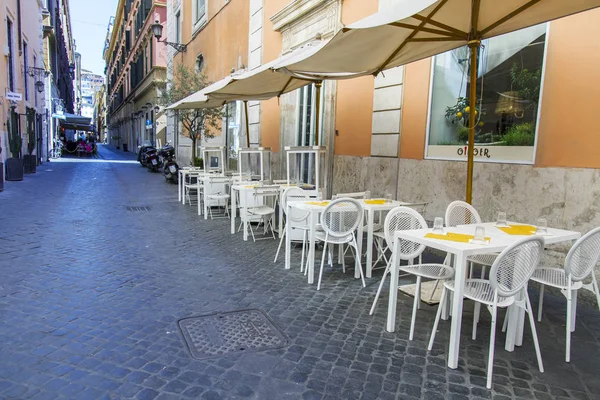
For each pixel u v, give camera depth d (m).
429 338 3.30
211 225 7.59
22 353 2.86
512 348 3.12
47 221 7.32
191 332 3.26
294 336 3.26
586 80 4.14
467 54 5.51
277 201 7.11
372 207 4.70
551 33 4.43
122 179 15.79
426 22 3.72
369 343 3.18
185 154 19.53
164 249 5.75
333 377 2.70
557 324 3.65
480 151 5.32
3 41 13.10
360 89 7.54
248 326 3.40
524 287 2.90
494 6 3.75
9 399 2.35
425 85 6.16
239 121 13.32
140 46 34.84
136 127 40.34
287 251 5.01
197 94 9.42
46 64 28.22
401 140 6.62
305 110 9.92
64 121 35.84
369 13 7.32
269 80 6.51
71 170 19.00
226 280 4.54
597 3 3.44
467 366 2.89
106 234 6.53
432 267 3.55
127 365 2.76
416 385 2.63
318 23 8.77
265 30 11.29
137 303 3.81
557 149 4.41
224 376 2.66
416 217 3.71
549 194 4.48
